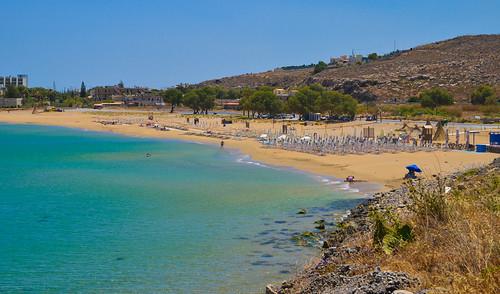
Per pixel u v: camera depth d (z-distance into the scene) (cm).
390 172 4903
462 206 1505
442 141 7838
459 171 3947
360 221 2298
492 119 11662
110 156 7350
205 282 1975
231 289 1883
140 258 2325
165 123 15075
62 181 4866
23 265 2259
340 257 1523
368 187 4181
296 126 12250
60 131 13800
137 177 5075
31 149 8662
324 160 6028
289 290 1515
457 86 19275
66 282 2027
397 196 2838
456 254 1112
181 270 2136
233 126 13038
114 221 3097
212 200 3731
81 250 2478
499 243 1097
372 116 13325
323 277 1315
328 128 11400
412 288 991
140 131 13100
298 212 3234
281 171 5306
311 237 2575
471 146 6669
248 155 7019
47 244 2600
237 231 2784
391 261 1209
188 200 3747
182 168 5778
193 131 12219
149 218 3164
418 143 7575
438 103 15312
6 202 3753
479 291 904
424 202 1515
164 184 4572
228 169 5594
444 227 1312
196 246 2502
